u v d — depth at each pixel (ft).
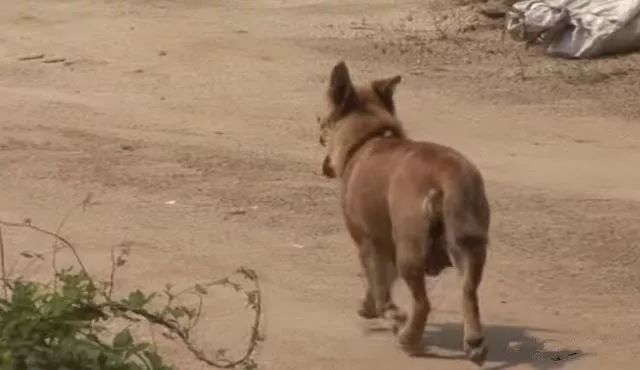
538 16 178.09
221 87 163.32
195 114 147.64
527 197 108.06
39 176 115.34
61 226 98.48
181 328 66.69
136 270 86.38
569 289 82.64
